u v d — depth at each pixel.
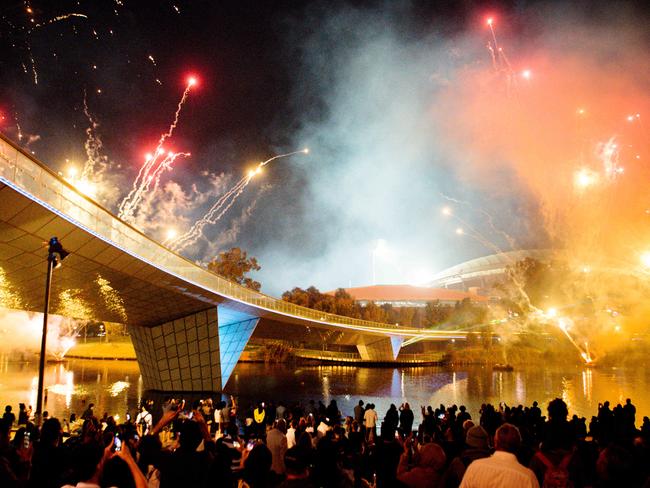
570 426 9.62
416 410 48.91
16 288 33.69
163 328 52.22
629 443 11.92
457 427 13.24
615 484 6.82
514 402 55.19
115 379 68.44
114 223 31.56
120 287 38.72
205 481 6.18
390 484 7.37
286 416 22.75
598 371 90.38
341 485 7.95
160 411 41.62
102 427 19.92
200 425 7.97
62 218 26.00
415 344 140.00
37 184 23.64
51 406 44.66
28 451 9.73
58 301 39.38
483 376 84.81
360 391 64.19
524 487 5.75
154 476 9.48
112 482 5.61
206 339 51.19
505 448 6.08
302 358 116.19
